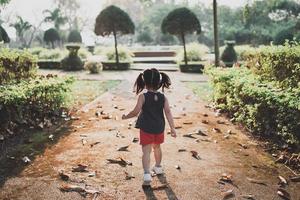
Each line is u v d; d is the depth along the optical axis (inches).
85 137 245.4
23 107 253.8
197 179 174.2
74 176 177.0
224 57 872.3
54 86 294.4
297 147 211.0
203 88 494.0
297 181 173.0
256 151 218.2
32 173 180.7
